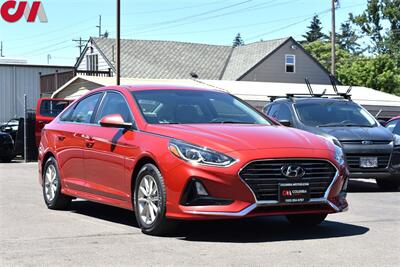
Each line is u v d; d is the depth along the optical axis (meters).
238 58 46.22
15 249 6.05
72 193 8.22
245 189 6.10
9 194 10.47
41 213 8.39
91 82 31.33
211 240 6.47
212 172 6.10
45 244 6.29
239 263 5.46
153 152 6.57
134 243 6.30
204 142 6.31
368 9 72.06
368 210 8.80
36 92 39.81
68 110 8.95
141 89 7.74
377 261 5.59
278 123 7.72
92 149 7.75
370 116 12.43
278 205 6.22
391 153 11.10
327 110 12.32
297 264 5.44
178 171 6.25
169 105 7.45
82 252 5.91
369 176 11.04
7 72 39.00
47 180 8.93
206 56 46.91
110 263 5.48
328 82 46.09
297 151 6.34
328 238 6.63
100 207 8.98
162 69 44.19
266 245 6.23
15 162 20.95
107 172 7.45
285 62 44.72
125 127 7.16
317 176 6.44
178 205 6.25
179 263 5.46
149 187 6.67
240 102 8.05
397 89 51.28
